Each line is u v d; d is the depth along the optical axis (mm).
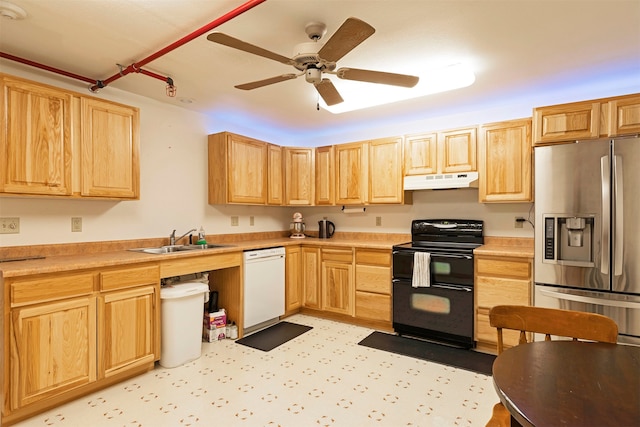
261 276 3443
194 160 3514
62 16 1818
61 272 2020
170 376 2451
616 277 2318
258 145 3844
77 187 2354
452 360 2736
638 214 2256
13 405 1839
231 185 3525
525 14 1815
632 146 2266
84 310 2127
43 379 1949
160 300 2566
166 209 3260
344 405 2088
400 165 3596
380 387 2307
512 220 3318
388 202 3670
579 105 2578
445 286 3043
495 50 2219
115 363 2275
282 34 2006
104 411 2016
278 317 3738
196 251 2834
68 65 2424
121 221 2924
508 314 1438
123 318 2318
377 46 2154
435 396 2195
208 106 3369
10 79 2055
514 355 1145
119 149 2592
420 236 3730
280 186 4125
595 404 843
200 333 2793
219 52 2229
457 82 2717
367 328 3523
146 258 2441
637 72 2578
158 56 2137
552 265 2547
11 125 2064
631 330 2268
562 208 2500
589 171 2408
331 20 1862
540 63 2418
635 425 758
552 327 1383
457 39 2076
